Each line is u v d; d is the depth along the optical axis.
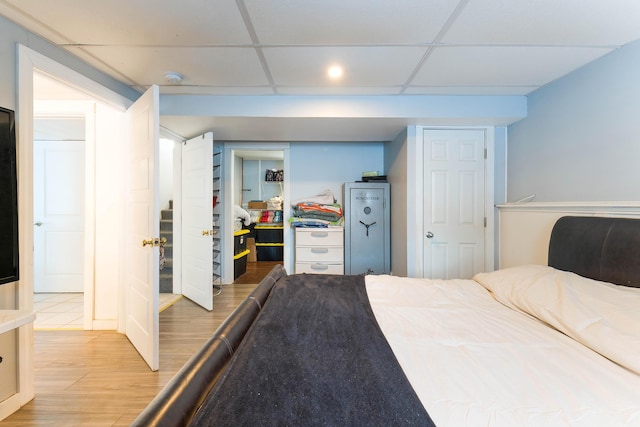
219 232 3.83
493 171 2.74
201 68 1.96
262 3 1.32
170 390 0.63
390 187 3.46
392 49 1.72
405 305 1.37
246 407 0.64
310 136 3.17
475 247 2.78
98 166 2.44
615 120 1.65
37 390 1.66
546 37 1.57
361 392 0.70
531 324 1.12
